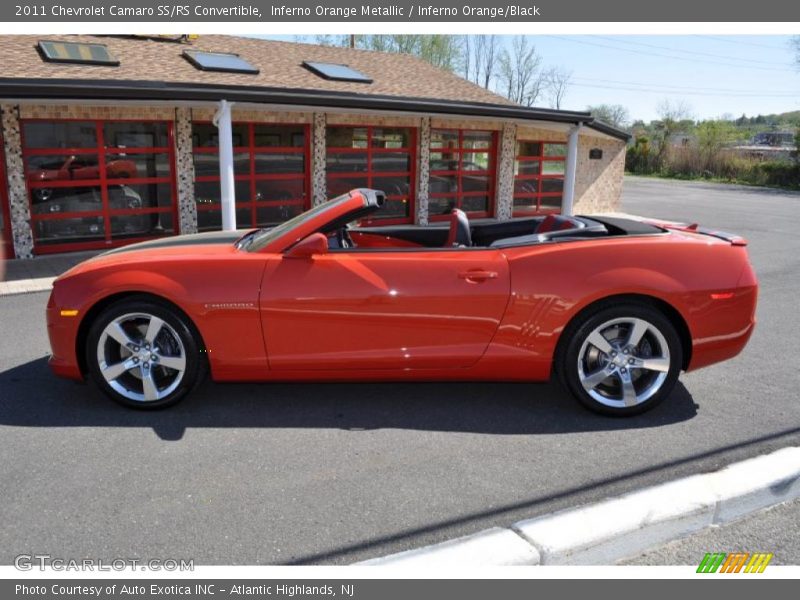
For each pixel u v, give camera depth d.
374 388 4.48
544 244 3.98
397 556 2.59
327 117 13.47
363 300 3.83
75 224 11.02
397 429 3.84
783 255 10.93
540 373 3.98
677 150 44.34
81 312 3.92
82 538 2.74
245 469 3.33
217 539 2.73
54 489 3.13
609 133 17.50
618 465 3.39
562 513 2.84
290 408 4.14
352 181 14.14
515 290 3.84
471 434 3.77
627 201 24.17
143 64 11.81
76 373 4.06
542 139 17.14
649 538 2.79
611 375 3.96
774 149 43.94
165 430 3.80
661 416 4.04
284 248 3.97
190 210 12.13
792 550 2.76
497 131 16.11
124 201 11.45
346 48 17.48
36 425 3.86
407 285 3.84
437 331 3.88
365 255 3.92
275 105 10.74
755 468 3.20
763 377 4.78
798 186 35.38
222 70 12.38
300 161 13.44
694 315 3.89
